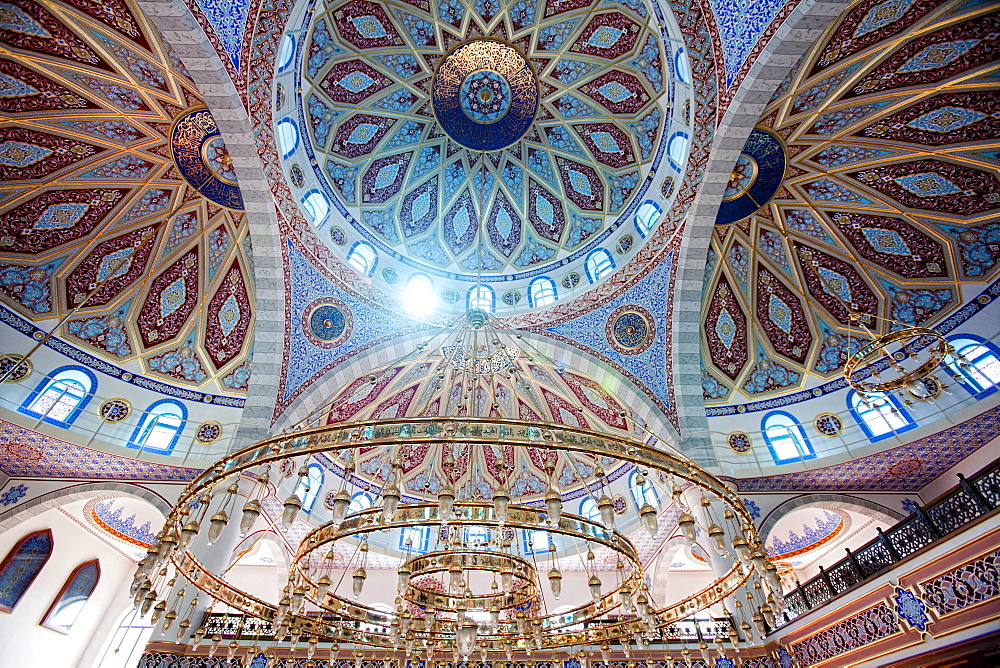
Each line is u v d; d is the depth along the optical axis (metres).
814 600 9.38
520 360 13.20
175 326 12.42
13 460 10.35
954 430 10.66
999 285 11.16
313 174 12.43
